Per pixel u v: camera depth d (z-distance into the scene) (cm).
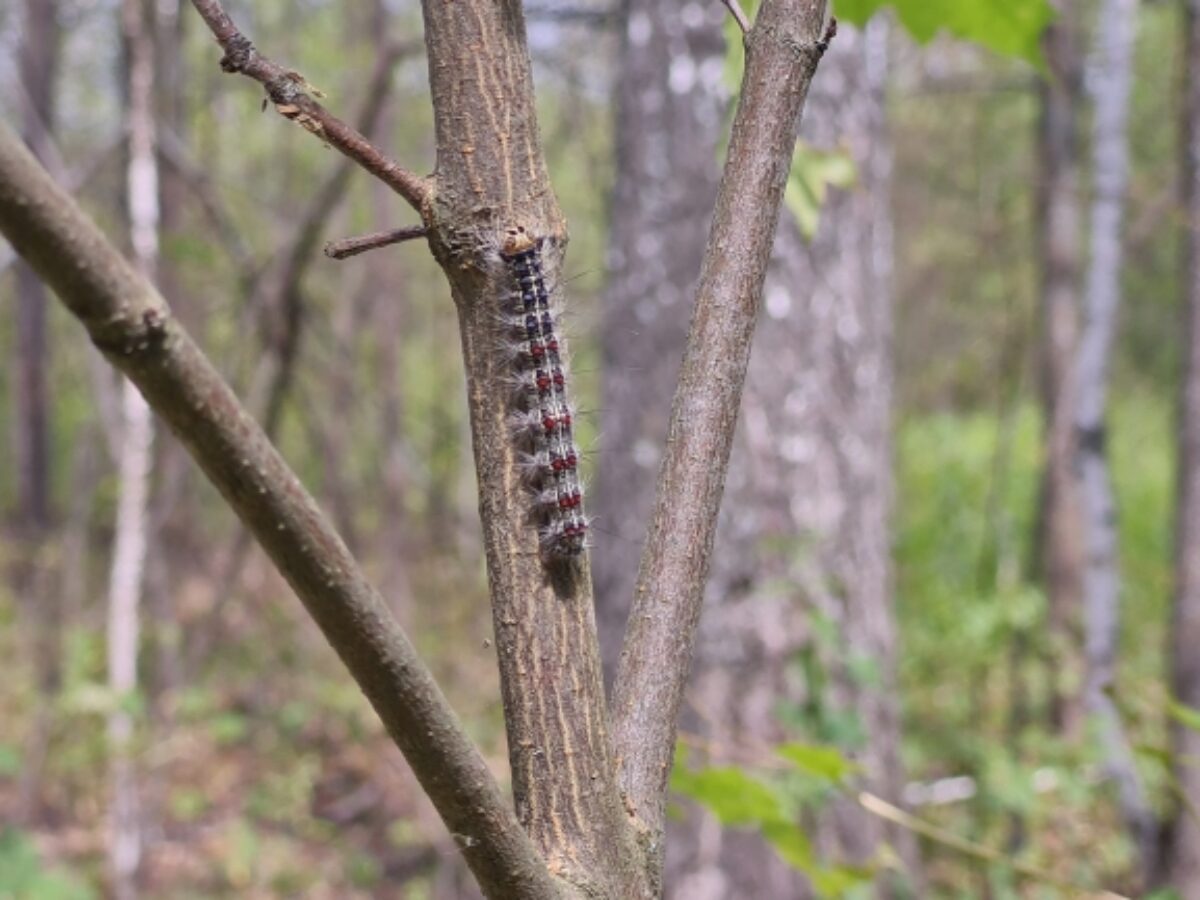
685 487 185
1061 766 834
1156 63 1354
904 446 2134
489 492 190
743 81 192
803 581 627
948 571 1440
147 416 729
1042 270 1191
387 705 136
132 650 739
